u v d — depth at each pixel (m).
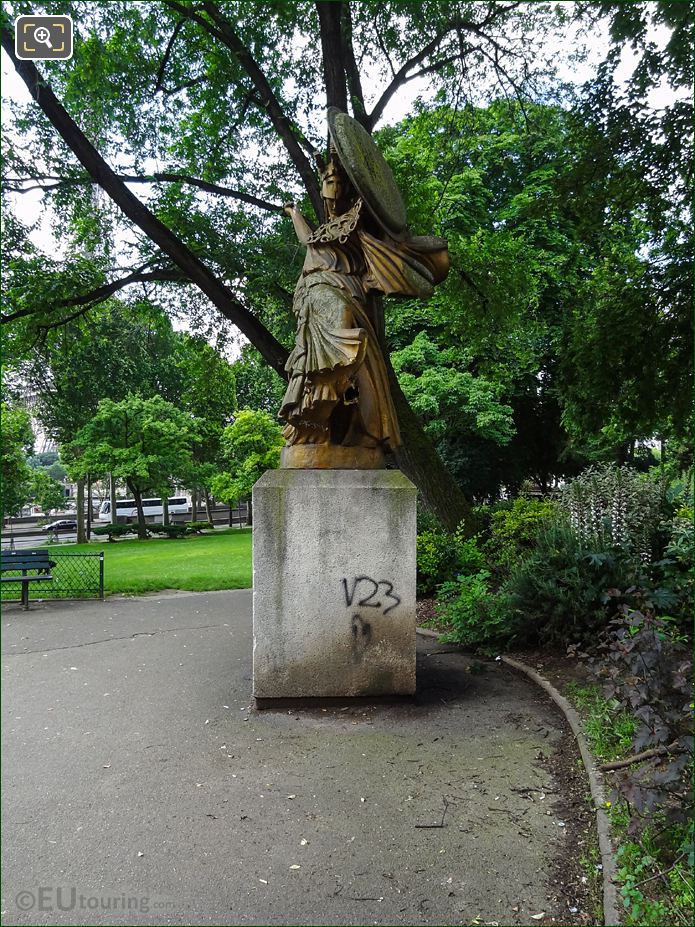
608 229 9.27
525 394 20.17
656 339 8.66
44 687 5.79
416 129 12.21
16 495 29.78
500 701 5.20
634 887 2.70
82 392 26.00
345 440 5.32
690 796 2.75
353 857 3.12
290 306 12.41
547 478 23.59
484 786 3.80
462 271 12.65
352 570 5.00
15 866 3.07
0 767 4.11
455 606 6.95
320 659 5.02
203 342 14.89
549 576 6.53
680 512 8.81
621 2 7.85
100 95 10.83
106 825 3.41
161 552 19.44
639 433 9.66
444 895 2.85
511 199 18.34
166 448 29.11
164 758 4.21
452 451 19.47
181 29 11.47
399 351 17.47
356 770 4.02
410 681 5.05
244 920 2.70
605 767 3.77
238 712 5.01
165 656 6.88
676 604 6.04
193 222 11.71
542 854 3.13
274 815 3.50
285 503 4.97
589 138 8.54
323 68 10.63
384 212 5.16
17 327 12.82
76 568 13.32
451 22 10.67
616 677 3.46
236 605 10.16
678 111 7.86
